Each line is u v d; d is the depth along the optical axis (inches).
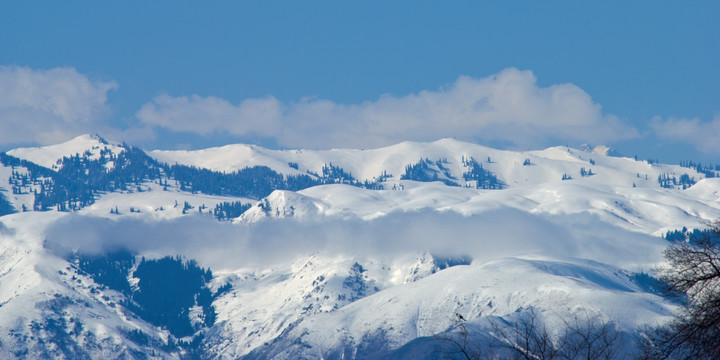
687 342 2915.8
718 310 2861.7
